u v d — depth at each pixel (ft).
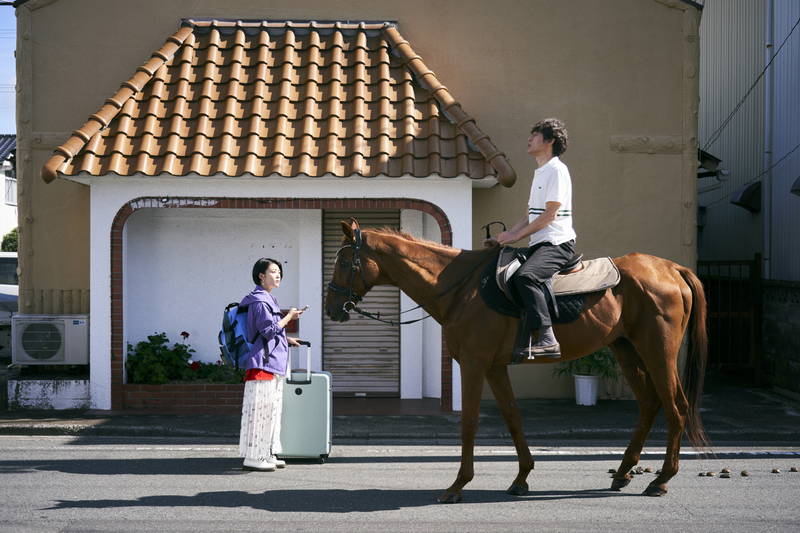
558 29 39.40
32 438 31.12
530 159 39.37
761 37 47.80
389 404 37.37
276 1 40.50
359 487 23.59
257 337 25.50
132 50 39.27
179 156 34.22
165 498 22.17
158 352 37.14
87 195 38.52
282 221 39.24
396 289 39.01
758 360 43.21
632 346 23.57
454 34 39.60
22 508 21.13
